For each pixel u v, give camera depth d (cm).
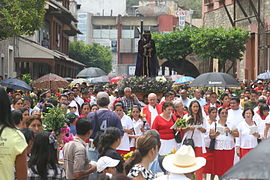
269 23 4144
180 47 5550
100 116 981
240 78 4869
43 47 5012
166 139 1139
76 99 1758
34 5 2861
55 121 851
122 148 1186
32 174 664
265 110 1341
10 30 2652
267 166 339
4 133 526
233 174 345
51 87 2444
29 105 1388
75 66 7281
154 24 10962
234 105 1289
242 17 4728
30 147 686
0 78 2484
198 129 1132
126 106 1548
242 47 4444
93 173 731
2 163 524
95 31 11494
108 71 9762
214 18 5491
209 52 4509
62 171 683
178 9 11388
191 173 607
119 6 12450
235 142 1245
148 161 645
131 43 10869
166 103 1141
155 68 2241
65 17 6206
